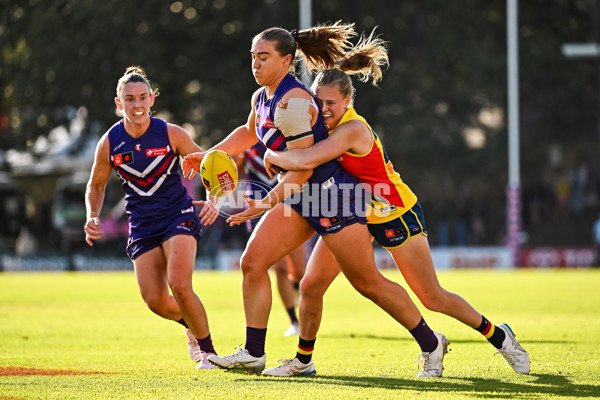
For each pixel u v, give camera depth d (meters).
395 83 110.81
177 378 19.52
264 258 19.08
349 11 112.62
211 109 105.06
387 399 16.28
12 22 107.44
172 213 21.73
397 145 110.75
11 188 122.88
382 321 36.06
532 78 116.94
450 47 109.81
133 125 21.61
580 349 25.39
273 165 19.09
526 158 120.88
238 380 19.19
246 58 110.75
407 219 19.45
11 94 107.25
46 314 38.88
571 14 118.62
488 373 20.39
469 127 116.38
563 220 114.62
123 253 102.12
